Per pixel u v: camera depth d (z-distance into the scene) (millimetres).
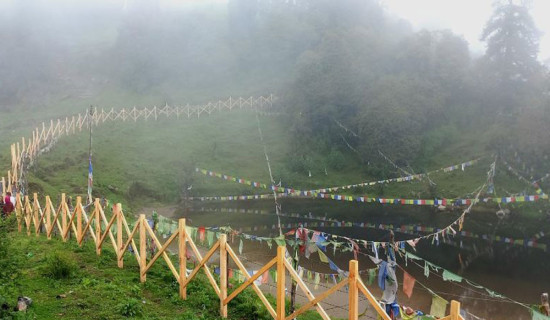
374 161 53188
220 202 43312
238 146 56906
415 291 20109
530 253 26891
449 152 53469
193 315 9984
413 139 52062
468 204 38812
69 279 11688
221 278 10406
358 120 56594
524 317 17562
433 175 48781
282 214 38000
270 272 13562
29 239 16234
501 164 44875
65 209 16141
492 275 22938
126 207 36719
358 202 43281
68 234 17016
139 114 60781
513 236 30859
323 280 19484
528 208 36500
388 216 37312
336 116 59312
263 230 31969
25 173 29734
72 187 35281
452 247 28156
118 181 41844
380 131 53062
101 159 45719
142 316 9805
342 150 58250
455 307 7164
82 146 47406
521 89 55656
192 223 34625
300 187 48219
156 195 43125
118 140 52500
